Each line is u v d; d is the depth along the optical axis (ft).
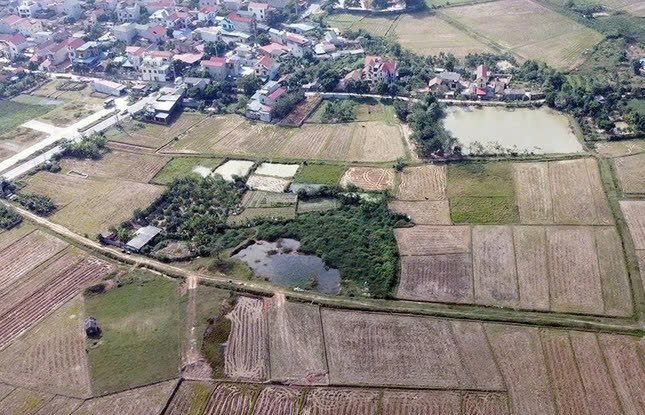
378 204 314.96
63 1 600.39
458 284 264.52
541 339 234.38
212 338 242.17
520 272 269.03
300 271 278.46
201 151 380.37
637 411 206.59
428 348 233.35
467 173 341.21
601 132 378.32
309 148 377.71
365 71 449.48
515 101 422.00
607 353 227.61
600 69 466.29
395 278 268.62
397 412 209.97
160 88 460.96
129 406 216.54
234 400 217.56
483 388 216.54
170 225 310.04
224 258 287.89
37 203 327.88
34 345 242.78
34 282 276.21
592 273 265.95
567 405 209.36
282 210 319.47
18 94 458.09
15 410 216.74
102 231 308.19
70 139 390.63
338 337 240.53
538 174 336.70
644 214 301.02
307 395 217.97
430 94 418.92
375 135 388.16
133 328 248.32
